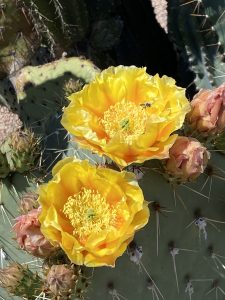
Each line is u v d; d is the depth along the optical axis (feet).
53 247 1.17
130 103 1.16
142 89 1.17
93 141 1.10
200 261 1.34
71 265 1.18
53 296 1.21
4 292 1.43
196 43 1.91
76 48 2.13
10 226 1.43
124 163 1.09
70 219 1.10
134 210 1.07
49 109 1.84
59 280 1.15
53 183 1.09
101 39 2.15
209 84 1.96
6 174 1.42
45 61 2.09
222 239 1.36
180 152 1.18
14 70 2.02
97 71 1.84
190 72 2.13
